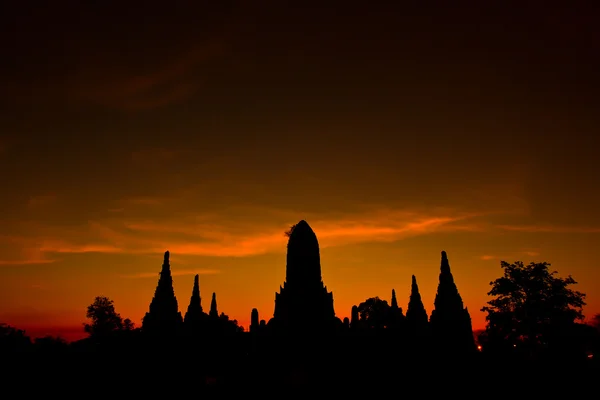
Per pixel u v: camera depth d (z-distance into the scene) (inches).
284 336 2842.0
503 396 2352.4
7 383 2474.2
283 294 2965.1
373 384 2755.9
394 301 3590.1
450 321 2741.1
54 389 2474.2
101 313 3341.5
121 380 2593.5
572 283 2466.8
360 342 3171.8
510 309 2517.2
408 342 3061.0
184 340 3011.8
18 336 3056.1
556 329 2375.7
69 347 2989.7
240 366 3164.4
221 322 3934.5
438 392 2583.7
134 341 2876.5
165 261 2869.1
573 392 2206.0
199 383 2942.9
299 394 2662.4
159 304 2768.2
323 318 2878.9
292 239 3061.0
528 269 2522.1
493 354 2490.2
